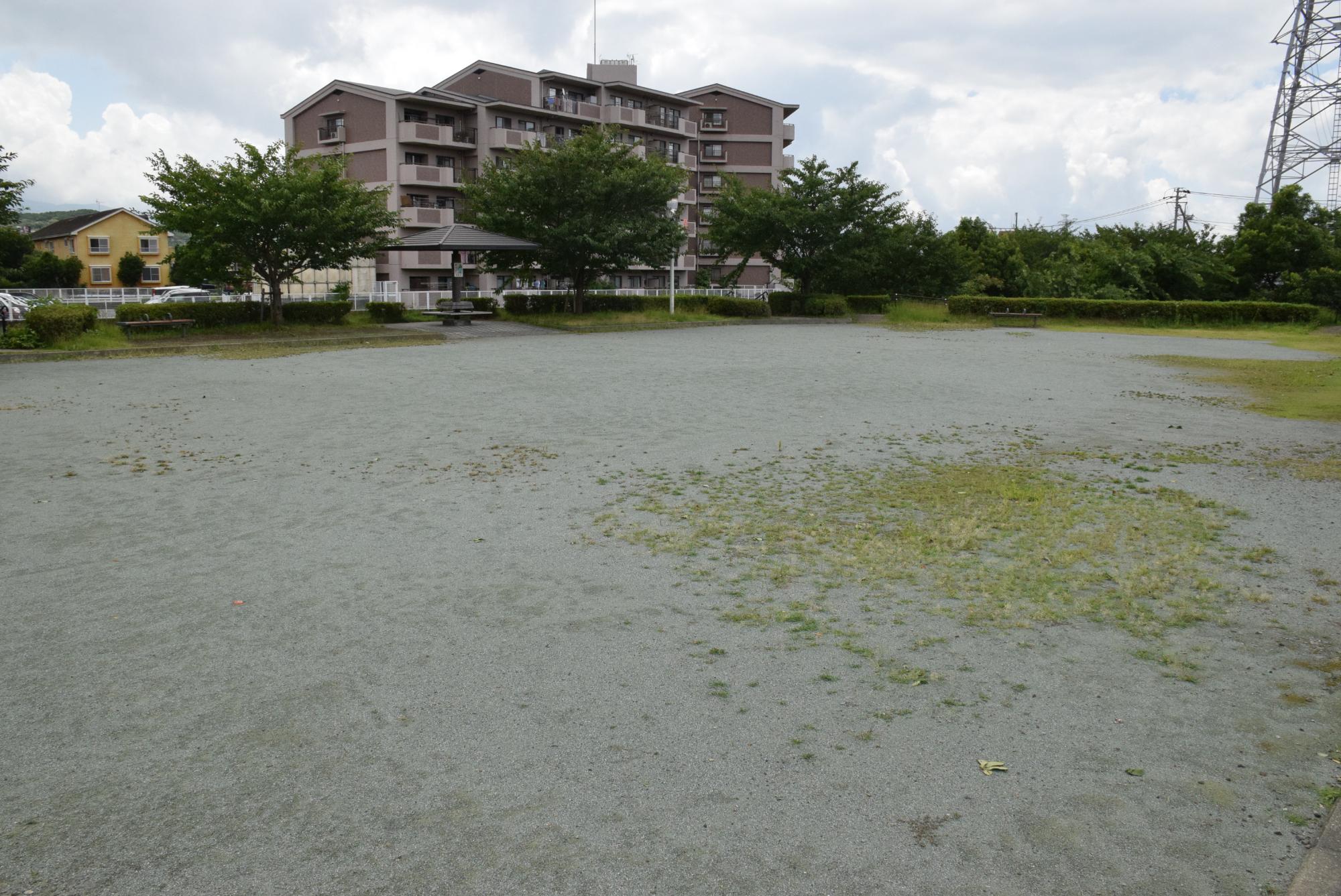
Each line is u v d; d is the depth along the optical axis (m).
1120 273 42.06
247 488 8.12
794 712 3.93
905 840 3.03
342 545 6.45
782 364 19.09
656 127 65.56
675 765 3.50
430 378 16.14
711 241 42.56
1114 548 6.25
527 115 58.75
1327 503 7.52
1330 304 40.53
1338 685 4.17
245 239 24.91
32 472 8.70
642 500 7.68
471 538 6.60
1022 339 28.16
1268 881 2.83
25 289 45.00
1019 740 3.68
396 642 4.72
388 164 53.59
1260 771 3.45
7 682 4.29
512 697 4.09
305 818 3.19
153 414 12.11
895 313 38.12
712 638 4.75
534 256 32.38
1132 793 3.30
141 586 5.61
